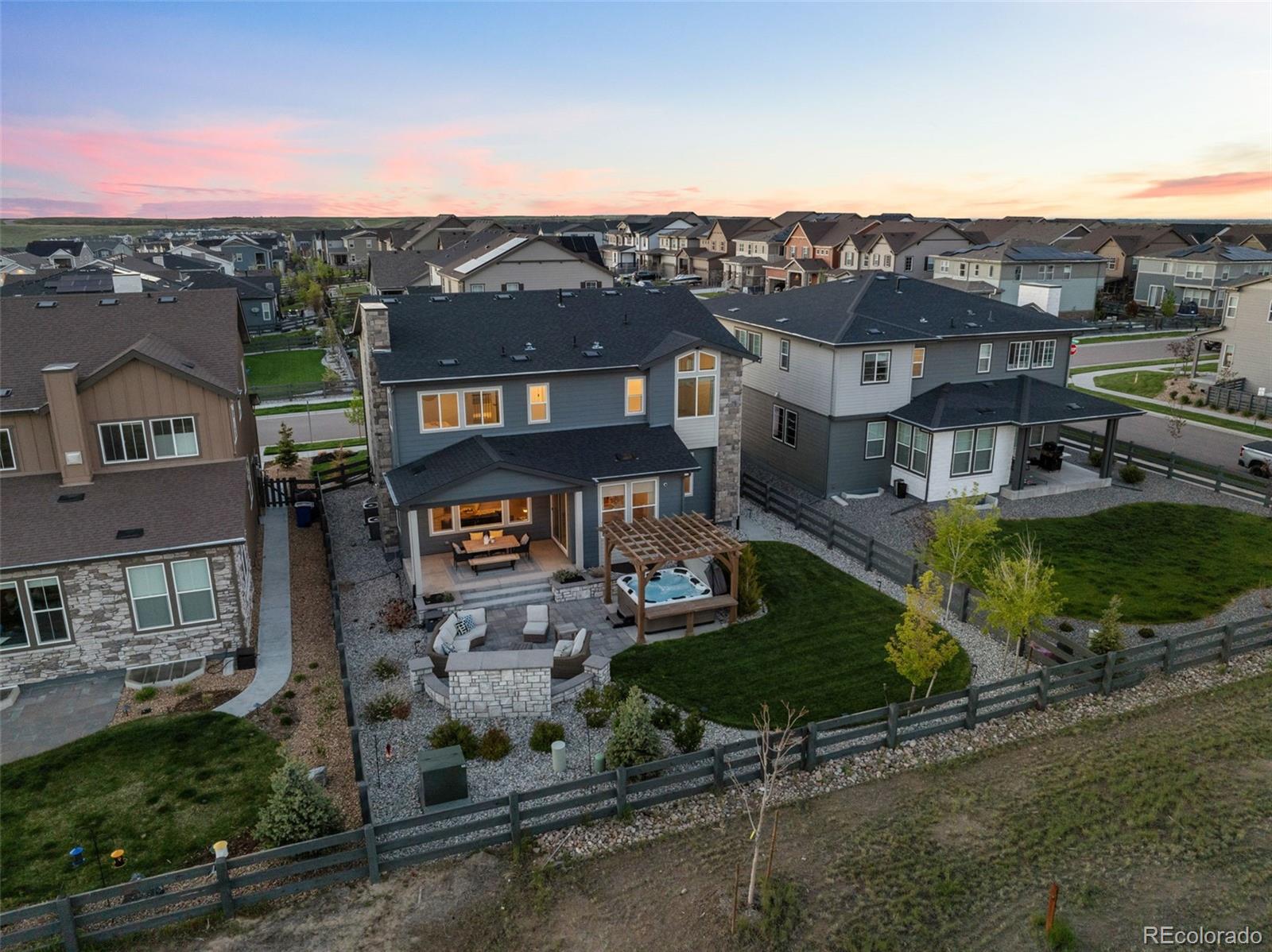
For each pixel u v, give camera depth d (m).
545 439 27.53
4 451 22.12
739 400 29.75
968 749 17.73
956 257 84.88
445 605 23.91
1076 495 34.28
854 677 21.00
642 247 140.38
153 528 20.64
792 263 105.69
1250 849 14.56
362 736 18.50
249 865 14.43
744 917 13.26
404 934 13.15
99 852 14.74
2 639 19.75
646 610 22.69
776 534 30.56
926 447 32.88
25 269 105.25
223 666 21.11
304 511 31.11
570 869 14.47
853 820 15.58
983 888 13.85
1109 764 16.97
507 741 18.08
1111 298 94.69
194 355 25.09
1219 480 34.38
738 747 16.11
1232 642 21.00
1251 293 48.75
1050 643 21.44
